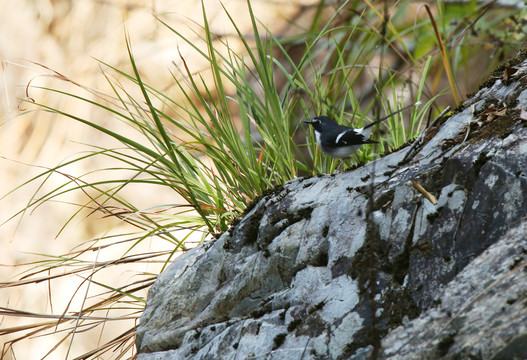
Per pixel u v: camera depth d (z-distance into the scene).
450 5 12.37
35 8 19.09
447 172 5.80
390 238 5.77
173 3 18.09
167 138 8.52
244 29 17.41
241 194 9.35
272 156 9.62
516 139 5.52
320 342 5.54
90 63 18.34
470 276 4.73
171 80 17.31
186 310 7.57
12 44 19.11
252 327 6.34
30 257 16.88
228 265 7.45
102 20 18.48
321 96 9.83
